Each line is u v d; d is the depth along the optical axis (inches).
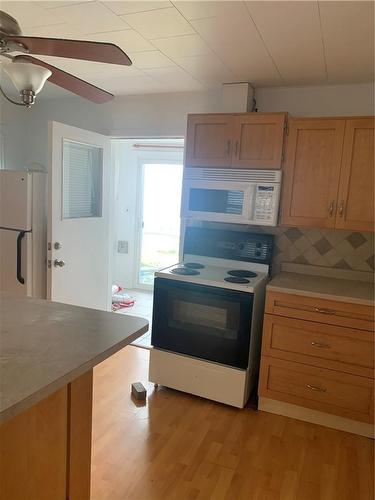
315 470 81.3
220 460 82.7
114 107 139.3
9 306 62.6
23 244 122.7
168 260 227.0
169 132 132.2
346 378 92.7
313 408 96.7
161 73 109.7
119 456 81.9
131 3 69.9
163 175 219.1
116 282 226.5
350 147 97.4
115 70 108.6
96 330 53.3
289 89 115.3
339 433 94.6
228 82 114.0
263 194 104.8
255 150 105.2
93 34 84.5
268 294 97.6
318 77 105.5
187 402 104.8
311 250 115.0
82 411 52.6
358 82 107.8
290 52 89.1
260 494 73.9
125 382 113.8
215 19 74.7
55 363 42.7
